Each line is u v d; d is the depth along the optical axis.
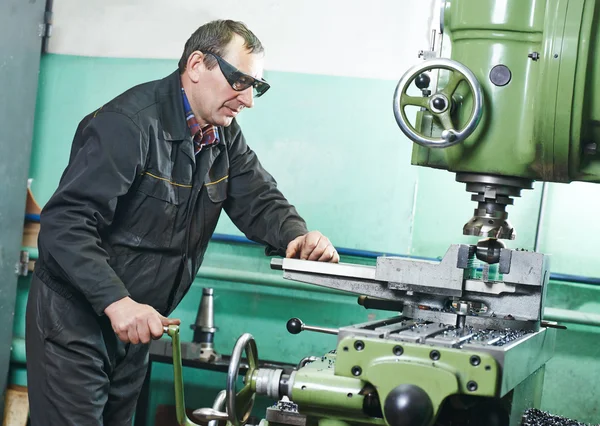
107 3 3.62
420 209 3.37
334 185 3.45
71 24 3.65
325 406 1.45
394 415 1.34
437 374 1.37
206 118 2.33
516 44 1.74
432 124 1.83
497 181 1.80
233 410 1.51
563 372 3.25
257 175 2.59
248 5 3.51
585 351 3.24
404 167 3.38
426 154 1.86
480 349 1.40
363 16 3.41
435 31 1.92
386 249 3.40
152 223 2.29
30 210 3.68
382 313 3.41
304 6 3.46
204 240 2.46
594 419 3.24
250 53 2.30
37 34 3.54
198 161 2.37
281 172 3.49
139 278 2.31
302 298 3.47
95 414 2.24
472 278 1.83
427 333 1.54
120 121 2.17
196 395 3.55
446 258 1.73
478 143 1.77
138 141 2.18
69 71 3.66
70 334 2.21
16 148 3.49
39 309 2.23
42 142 3.68
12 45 3.42
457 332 1.63
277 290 3.49
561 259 3.24
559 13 1.65
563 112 1.66
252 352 1.63
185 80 2.34
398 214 3.39
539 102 1.68
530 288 1.76
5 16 3.37
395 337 1.46
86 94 3.65
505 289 1.75
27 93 3.51
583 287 3.23
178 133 2.29
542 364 1.96
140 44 3.61
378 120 3.41
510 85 1.74
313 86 3.46
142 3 3.60
